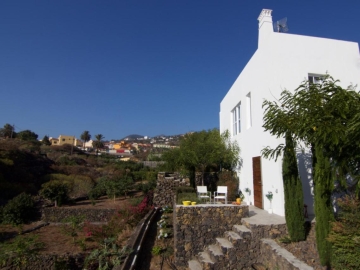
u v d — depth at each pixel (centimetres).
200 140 1605
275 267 616
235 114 1498
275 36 899
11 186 1969
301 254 631
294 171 681
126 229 1120
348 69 927
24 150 2919
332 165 528
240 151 1338
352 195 586
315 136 481
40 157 3019
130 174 3089
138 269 747
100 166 3838
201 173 1677
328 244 560
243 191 1279
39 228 1431
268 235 721
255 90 1080
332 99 474
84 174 2897
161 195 1666
